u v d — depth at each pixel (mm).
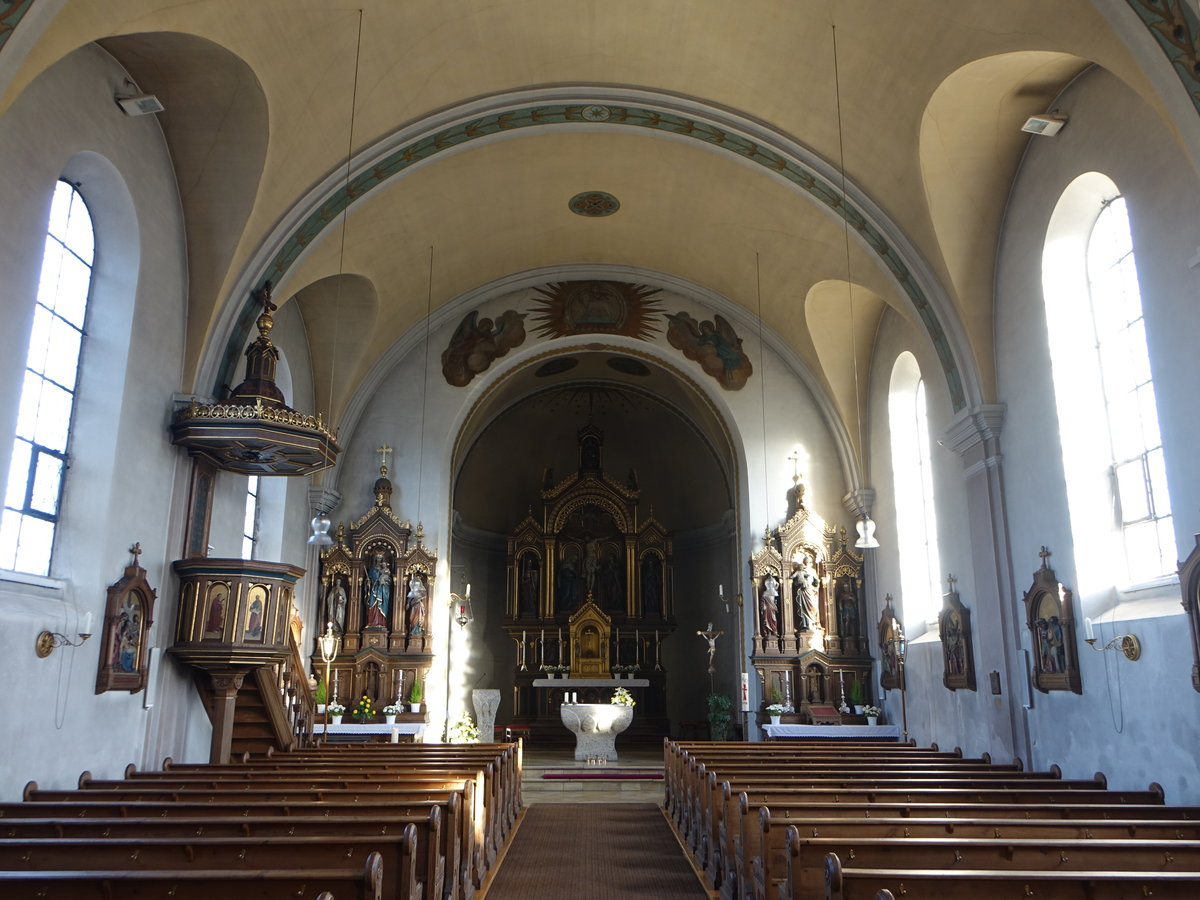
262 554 18125
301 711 16453
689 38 14031
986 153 13586
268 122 12953
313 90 13156
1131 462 11984
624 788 18219
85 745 10898
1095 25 9906
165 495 13141
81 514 11469
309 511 20109
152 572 12719
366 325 20016
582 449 29188
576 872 10867
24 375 9906
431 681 20031
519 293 22391
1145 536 11656
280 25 11742
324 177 14875
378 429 21469
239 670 13188
